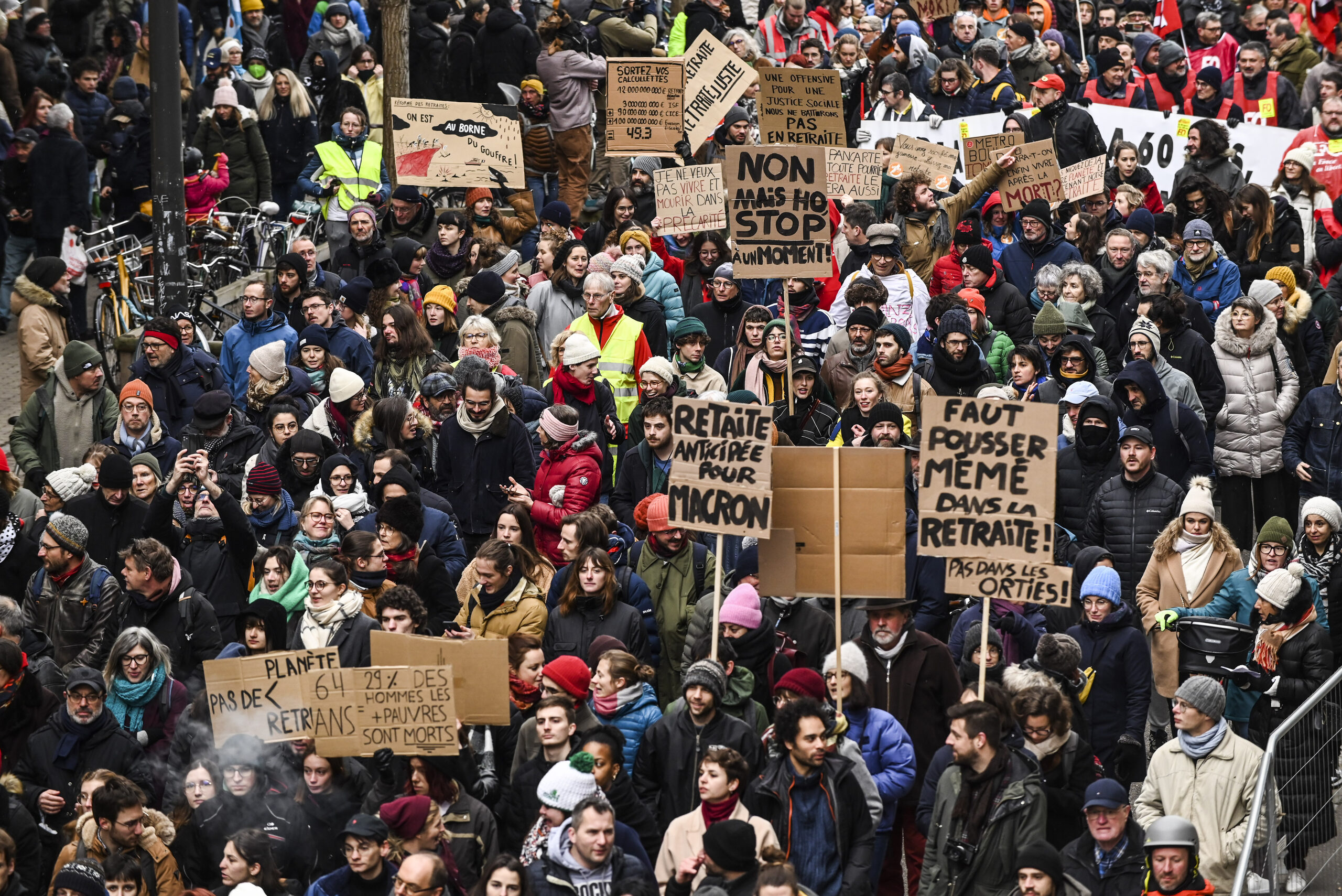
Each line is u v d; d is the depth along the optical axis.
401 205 21.27
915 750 11.83
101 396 17.23
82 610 13.78
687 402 11.87
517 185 20.61
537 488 15.21
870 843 10.62
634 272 18.09
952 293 17.44
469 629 12.78
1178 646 13.40
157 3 18.61
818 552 11.92
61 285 18.73
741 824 9.87
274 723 11.27
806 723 10.41
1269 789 10.81
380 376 17.27
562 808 10.11
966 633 12.57
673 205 19.00
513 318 18.38
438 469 15.66
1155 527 14.32
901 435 14.17
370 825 10.32
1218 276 19.62
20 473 18.34
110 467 14.73
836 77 18.00
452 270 20.03
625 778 10.95
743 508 11.72
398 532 13.41
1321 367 19.08
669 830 10.63
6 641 12.32
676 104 20.44
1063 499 15.03
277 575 12.98
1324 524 14.32
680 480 11.87
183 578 13.47
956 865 10.35
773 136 18.09
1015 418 11.50
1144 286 18.20
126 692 12.36
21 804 11.59
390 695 11.21
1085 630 12.61
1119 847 10.30
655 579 13.59
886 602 11.95
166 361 17.36
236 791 11.24
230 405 16.03
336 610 12.57
